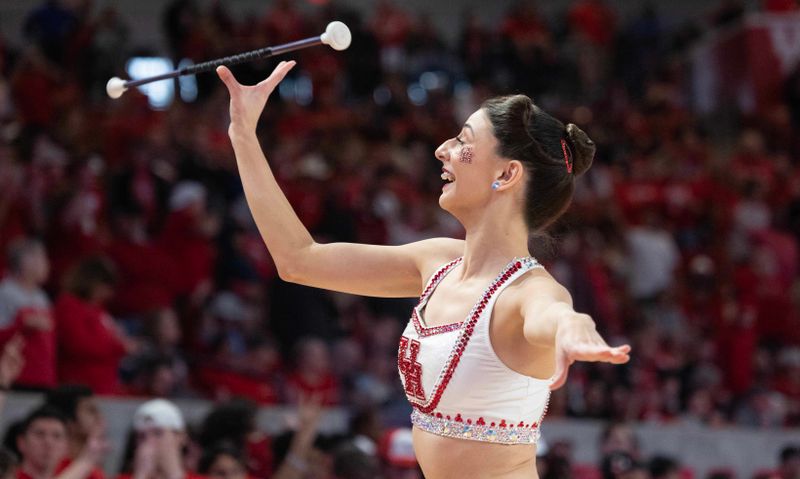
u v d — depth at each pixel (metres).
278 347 13.28
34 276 10.29
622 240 17.69
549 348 3.72
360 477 8.53
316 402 9.20
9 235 12.87
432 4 27.44
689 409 13.83
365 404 10.84
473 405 3.76
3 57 18.88
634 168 21.12
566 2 28.19
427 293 4.01
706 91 25.47
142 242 13.51
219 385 11.66
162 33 24.08
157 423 7.91
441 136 21.17
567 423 11.86
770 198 21.02
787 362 15.62
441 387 3.78
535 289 3.67
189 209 13.86
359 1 26.48
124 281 13.03
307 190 16.05
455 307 3.87
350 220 15.49
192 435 8.85
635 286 17.52
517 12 25.72
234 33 21.88
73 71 19.55
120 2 23.94
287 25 22.16
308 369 12.12
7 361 8.06
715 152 23.97
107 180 14.84
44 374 9.68
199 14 21.48
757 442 12.59
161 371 10.71
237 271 14.28
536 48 24.86
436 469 3.83
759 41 24.03
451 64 24.38
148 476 7.82
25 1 22.59
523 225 3.95
